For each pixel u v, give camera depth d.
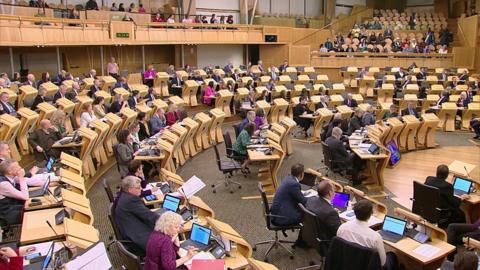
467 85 21.12
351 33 29.25
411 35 29.05
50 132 9.97
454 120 17.61
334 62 26.84
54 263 4.71
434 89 20.17
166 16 24.12
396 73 23.23
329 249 5.26
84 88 16.33
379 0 35.75
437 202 7.27
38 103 12.56
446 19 31.19
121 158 9.34
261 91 18.50
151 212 5.81
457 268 4.23
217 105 18.53
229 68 23.30
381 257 5.24
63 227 5.52
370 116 14.05
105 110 14.18
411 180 11.27
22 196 6.46
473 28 26.58
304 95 17.55
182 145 12.41
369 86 22.66
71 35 17.69
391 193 10.26
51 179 7.33
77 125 13.05
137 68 24.45
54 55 20.61
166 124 13.75
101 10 20.98
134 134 10.95
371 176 10.63
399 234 5.94
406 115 14.88
